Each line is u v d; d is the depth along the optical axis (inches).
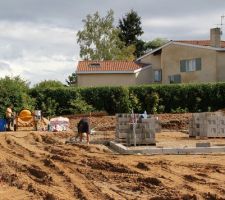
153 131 1003.3
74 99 1875.0
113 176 641.0
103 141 1094.4
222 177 629.3
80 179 621.6
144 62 2413.9
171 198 503.5
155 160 784.3
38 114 1509.6
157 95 1867.6
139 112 1879.9
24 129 1497.3
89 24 3540.8
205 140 1125.1
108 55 3491.6
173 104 1886.1
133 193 541.3
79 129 1086.4
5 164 743.1
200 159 800.9
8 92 1734.7
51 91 1873.8
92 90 1891.0
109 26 3540.8
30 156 849.5
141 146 989.2
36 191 552.1
